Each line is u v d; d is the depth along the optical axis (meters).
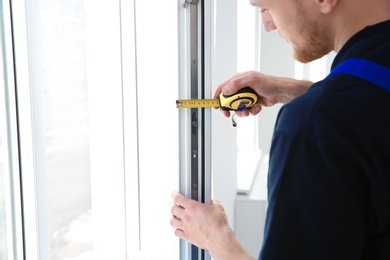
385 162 0.55
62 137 1.17
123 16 1.21
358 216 0.57
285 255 0.60
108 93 1.25
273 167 0.62
